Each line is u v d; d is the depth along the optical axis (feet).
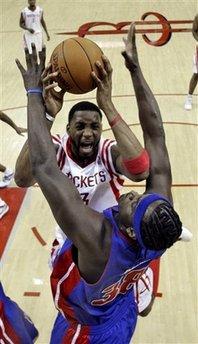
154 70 47.57
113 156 13.23
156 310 19.47
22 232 24.58
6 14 68.44
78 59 11.08
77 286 11.04
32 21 48.06
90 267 9.67
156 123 10.98
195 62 37.68
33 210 26.40
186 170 29.99
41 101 9.66
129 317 11.60
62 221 9.35
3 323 13.16
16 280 21.31
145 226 8.79
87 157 13.30
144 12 66.33
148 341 17.90
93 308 11.00
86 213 9.37
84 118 12.53
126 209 9.27
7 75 46.83
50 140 9.52
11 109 39.11
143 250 9.63
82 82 11.17
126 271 9.92
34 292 20.56
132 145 10.25
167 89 43.04
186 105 38.96
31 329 14.14
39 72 9.75
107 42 55.93
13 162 31.07
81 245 9.38
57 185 9.29
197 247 23.18
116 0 72.69
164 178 10.64
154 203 8.91
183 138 34.09
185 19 63.00
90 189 13.64
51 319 19.08
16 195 27.76
